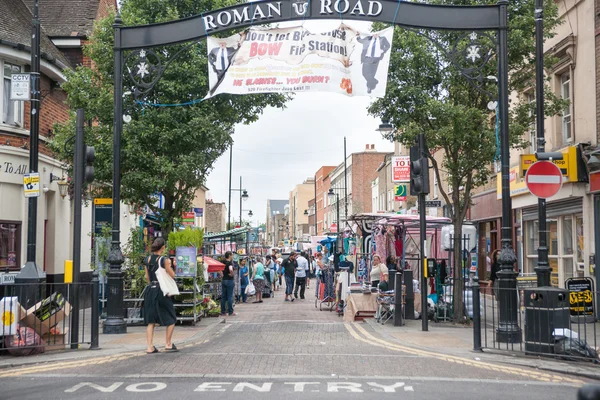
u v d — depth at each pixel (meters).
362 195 71.12
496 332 11.99
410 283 17.20
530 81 17.98
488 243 27.08
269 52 13.80
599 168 16.11
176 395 7.55
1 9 19.25
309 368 9.38
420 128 15.69
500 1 12.73
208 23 13.77
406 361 10.07
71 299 11.46
